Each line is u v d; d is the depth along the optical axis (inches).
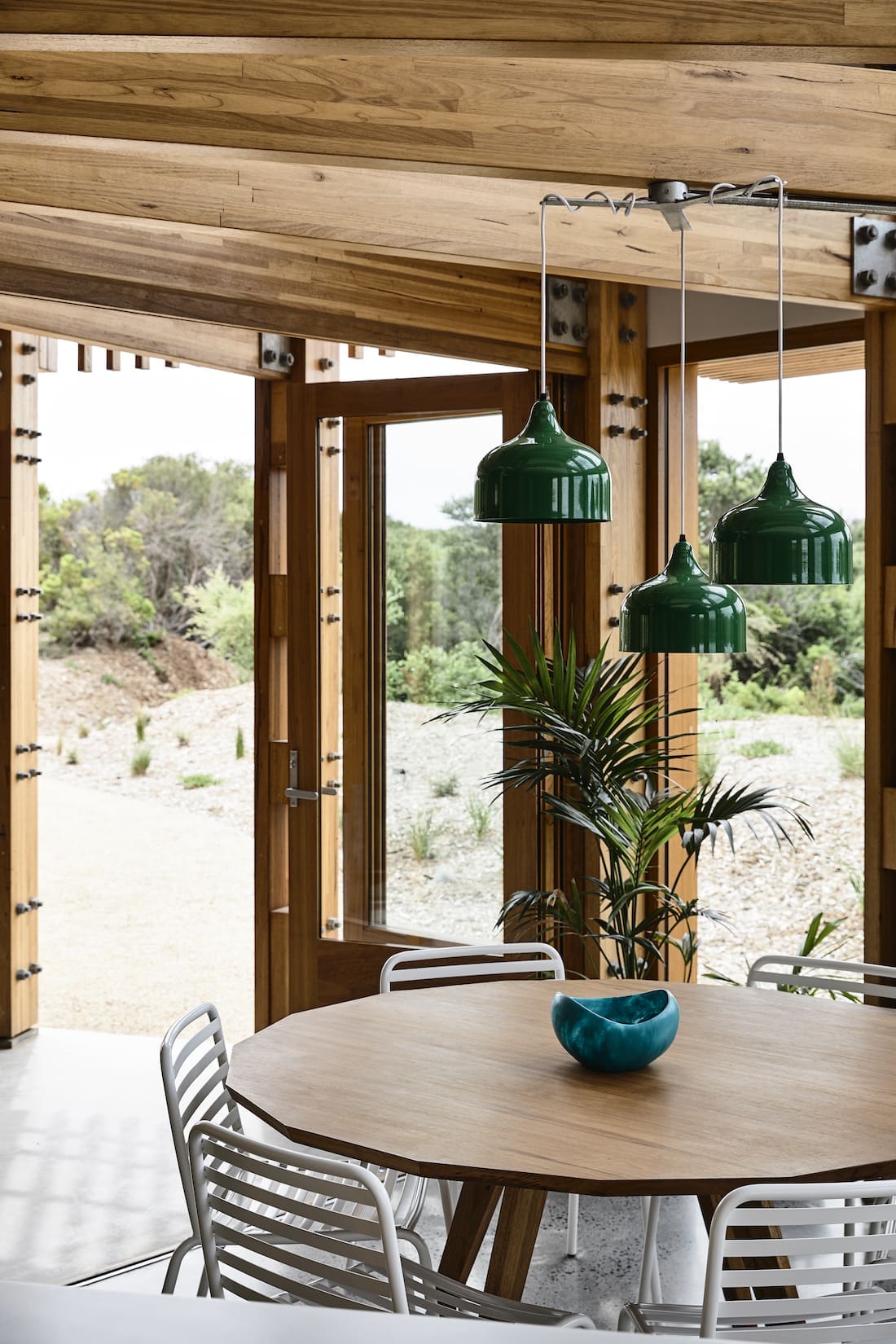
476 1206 104.2
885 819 165.3
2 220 137.9
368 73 108.0
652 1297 126.6
